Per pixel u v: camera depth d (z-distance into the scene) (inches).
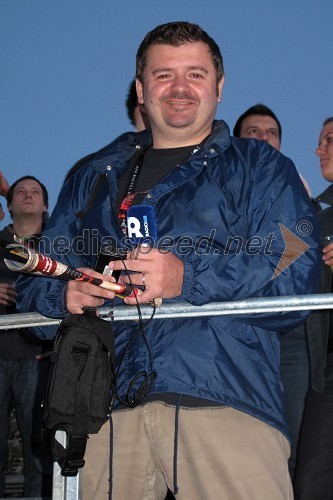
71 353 83.5
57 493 85.4
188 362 87.1
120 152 102.5
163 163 99.7
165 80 100.7
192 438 86.4
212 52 103.3
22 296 98.4
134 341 89.2
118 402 89.1
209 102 100.4
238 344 89.4
